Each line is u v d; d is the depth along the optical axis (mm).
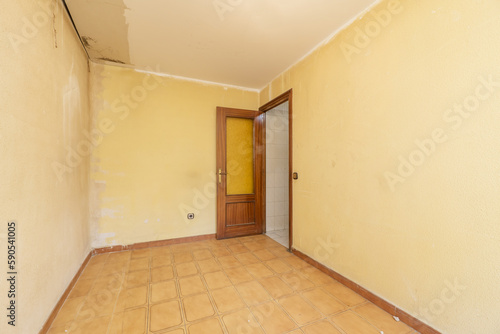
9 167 1127
